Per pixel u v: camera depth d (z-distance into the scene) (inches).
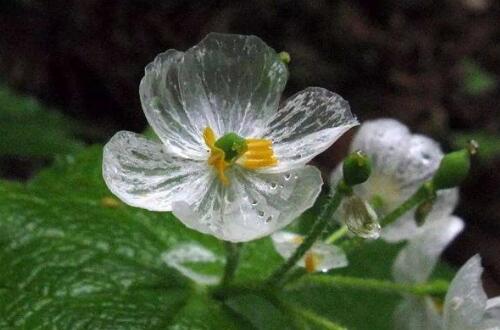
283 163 4.8
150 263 5.2
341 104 4.8
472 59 13.1
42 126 8.7
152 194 4.6
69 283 5.0
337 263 4.9
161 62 4.7
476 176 12.8
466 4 13.0
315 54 12.0
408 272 5.3
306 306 5.9
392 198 5.4
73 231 5.2
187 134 4.9
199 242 5.4
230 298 5.1
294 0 11.6
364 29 12.1
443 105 12.7
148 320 4.8
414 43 12.3
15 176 10.6
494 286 12.2
